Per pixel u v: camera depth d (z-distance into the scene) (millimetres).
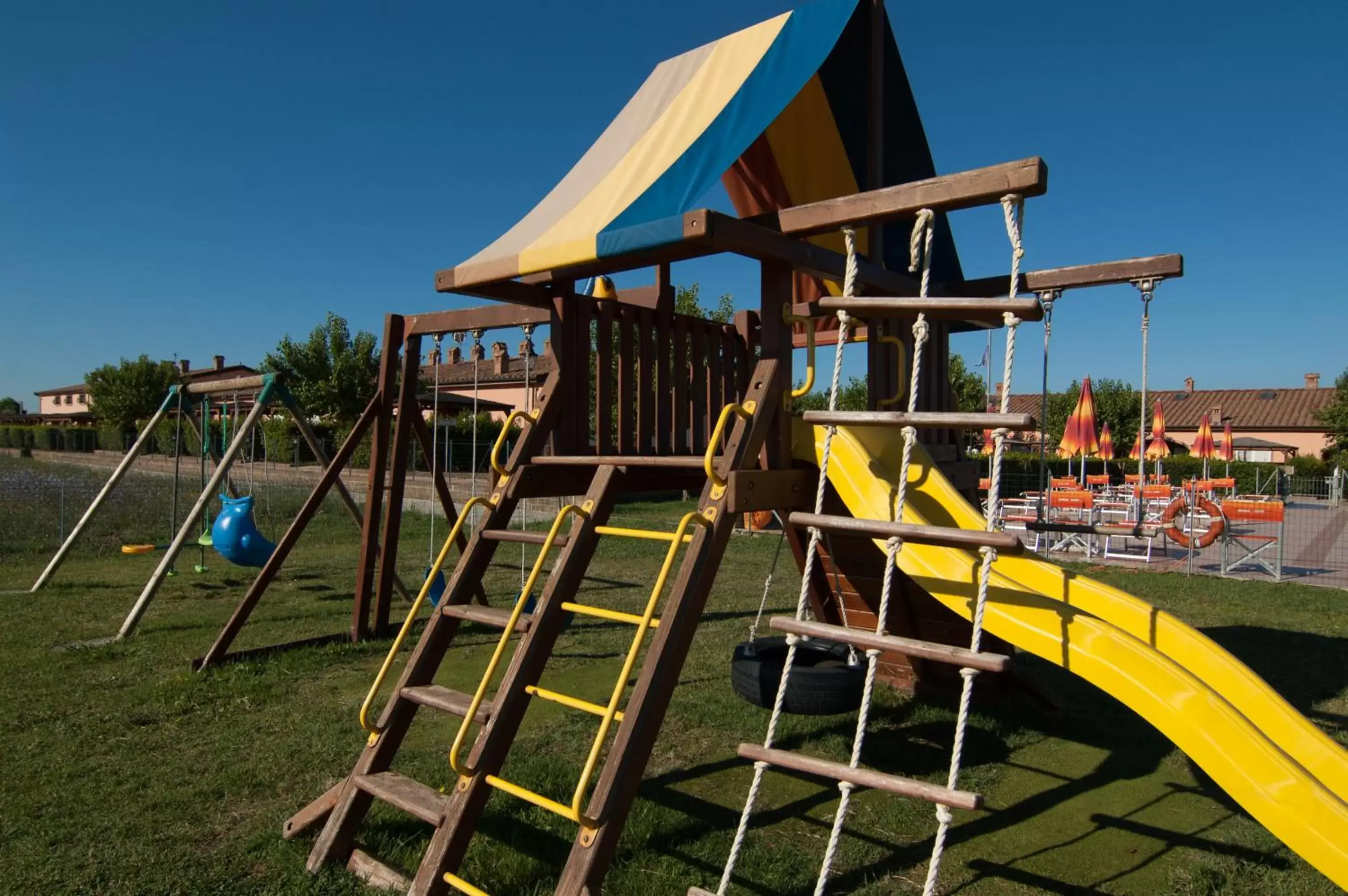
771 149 5148
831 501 4223
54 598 8242
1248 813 3738
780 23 4270
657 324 4340
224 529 8000
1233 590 9609
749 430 3188
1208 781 4121
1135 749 4562
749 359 4922
